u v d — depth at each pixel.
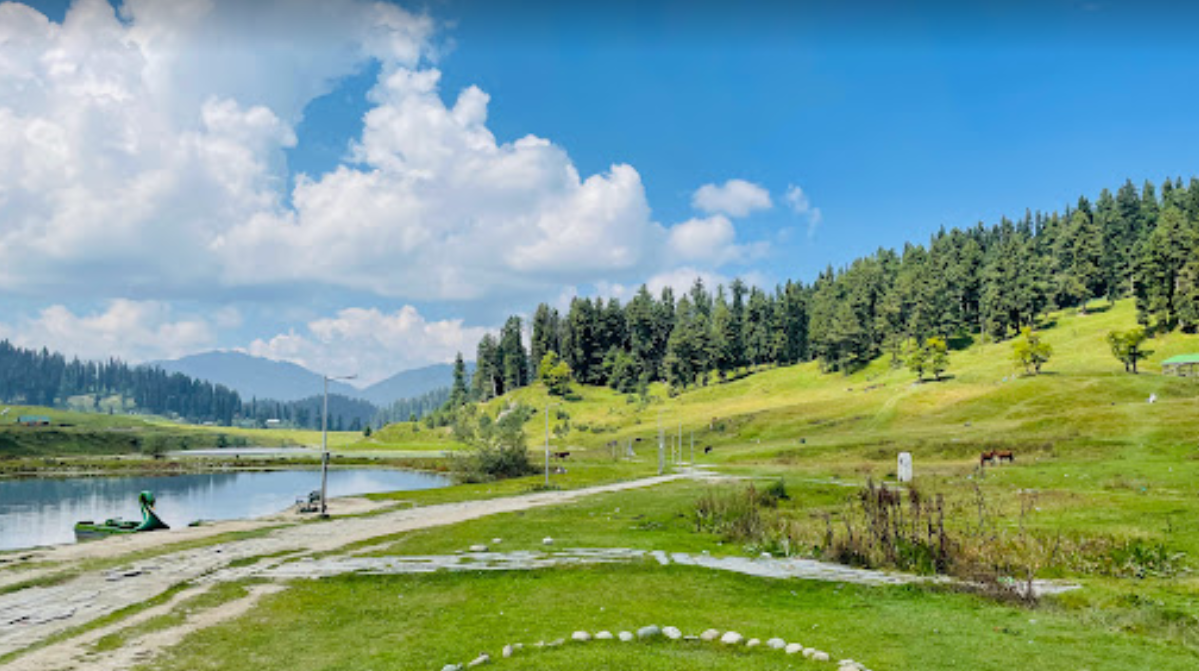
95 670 14.62
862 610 20.20
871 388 181.62
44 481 121.25
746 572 25.91
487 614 19.78
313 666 15.04
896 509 31.17
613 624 18.20
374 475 131.62
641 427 192.12
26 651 16.03
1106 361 154.50
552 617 19.17
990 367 169.75
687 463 112.50
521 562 28.03
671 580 24.70
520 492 67.81
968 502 45.19
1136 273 177.50
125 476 131.75
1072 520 36.41
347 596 22.59
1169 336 157.62
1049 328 197.00
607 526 39.19
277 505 83.88
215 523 47.16
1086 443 79.06
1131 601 21.02
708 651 15.49
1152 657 15.12
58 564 28.45
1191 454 65.19
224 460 163.88
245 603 21.47
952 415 131.12
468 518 45.06
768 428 156.00
